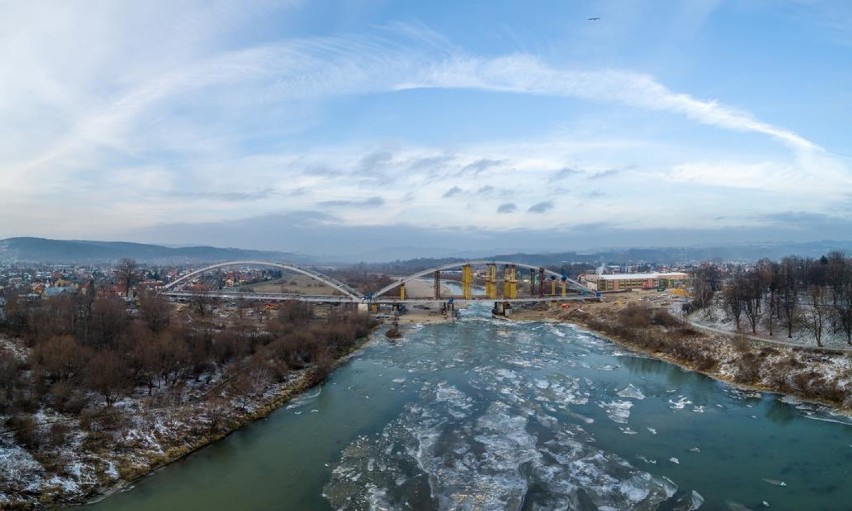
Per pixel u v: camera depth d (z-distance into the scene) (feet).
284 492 130.21
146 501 126.41
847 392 199.00
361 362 284.20
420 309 564.30
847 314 253.65
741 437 166.20
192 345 239.71
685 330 318.65
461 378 239.30
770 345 261.24
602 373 253.03
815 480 135.54
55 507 122.62
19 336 248.11
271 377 224.53
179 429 164.45
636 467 142.41
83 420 158.20
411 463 145.28
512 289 600.39
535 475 136.67
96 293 409.08
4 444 137.69
